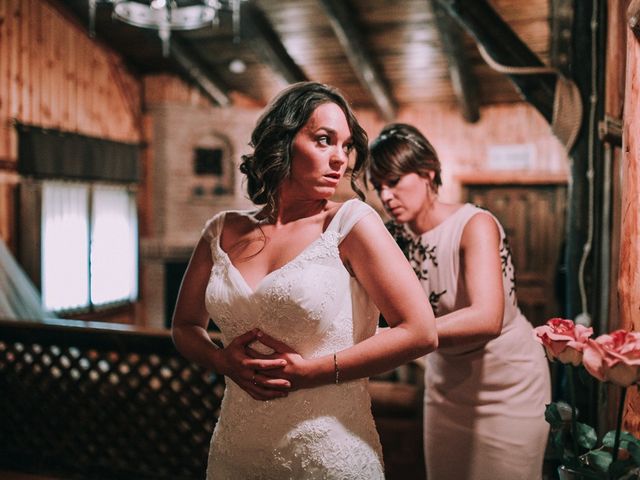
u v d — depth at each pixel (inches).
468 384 64.1
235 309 48.7
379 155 63.2
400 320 46.4
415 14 232.4
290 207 51.1
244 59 286.8
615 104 69.6
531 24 187.5
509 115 307.7
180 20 171.5
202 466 117.7
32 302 181.5
